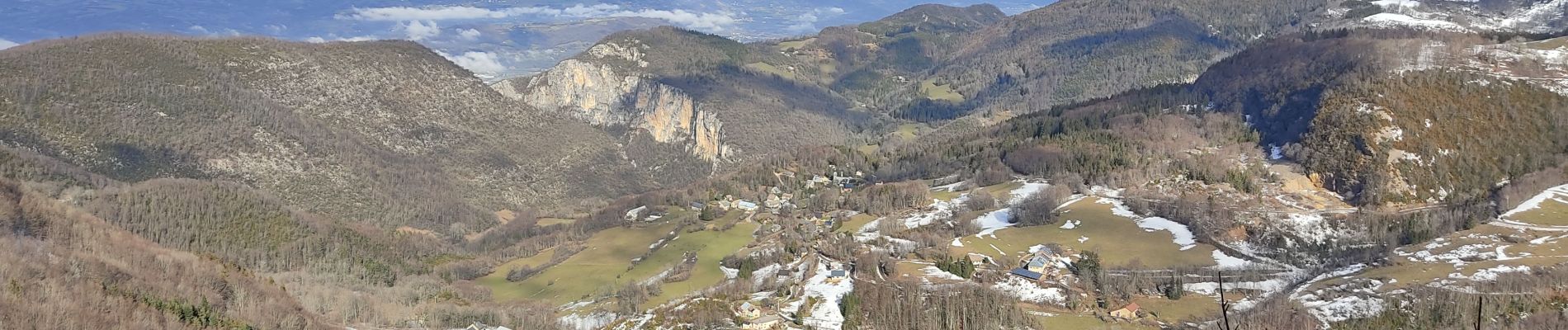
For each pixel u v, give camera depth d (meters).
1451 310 197.00
